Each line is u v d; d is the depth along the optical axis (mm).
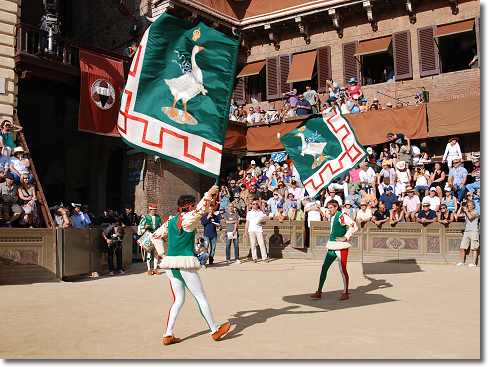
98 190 18562
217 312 6512
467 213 11750
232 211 13516
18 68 13219
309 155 9305
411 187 13914
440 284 8859
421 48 17656
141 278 10703
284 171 16109
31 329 5543
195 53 5898
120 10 17172
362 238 13289
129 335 5230
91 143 19203
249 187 17031
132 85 5551
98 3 19734
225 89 5961
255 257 13680
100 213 18375
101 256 11578
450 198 12812
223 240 15703
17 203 10562
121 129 5426
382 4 18078
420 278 9695
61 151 21062
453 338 4906
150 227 11562
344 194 14555
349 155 8859
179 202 5207
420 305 6883
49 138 21750
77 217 13203
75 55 14531
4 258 9289
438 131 15461
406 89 17875
